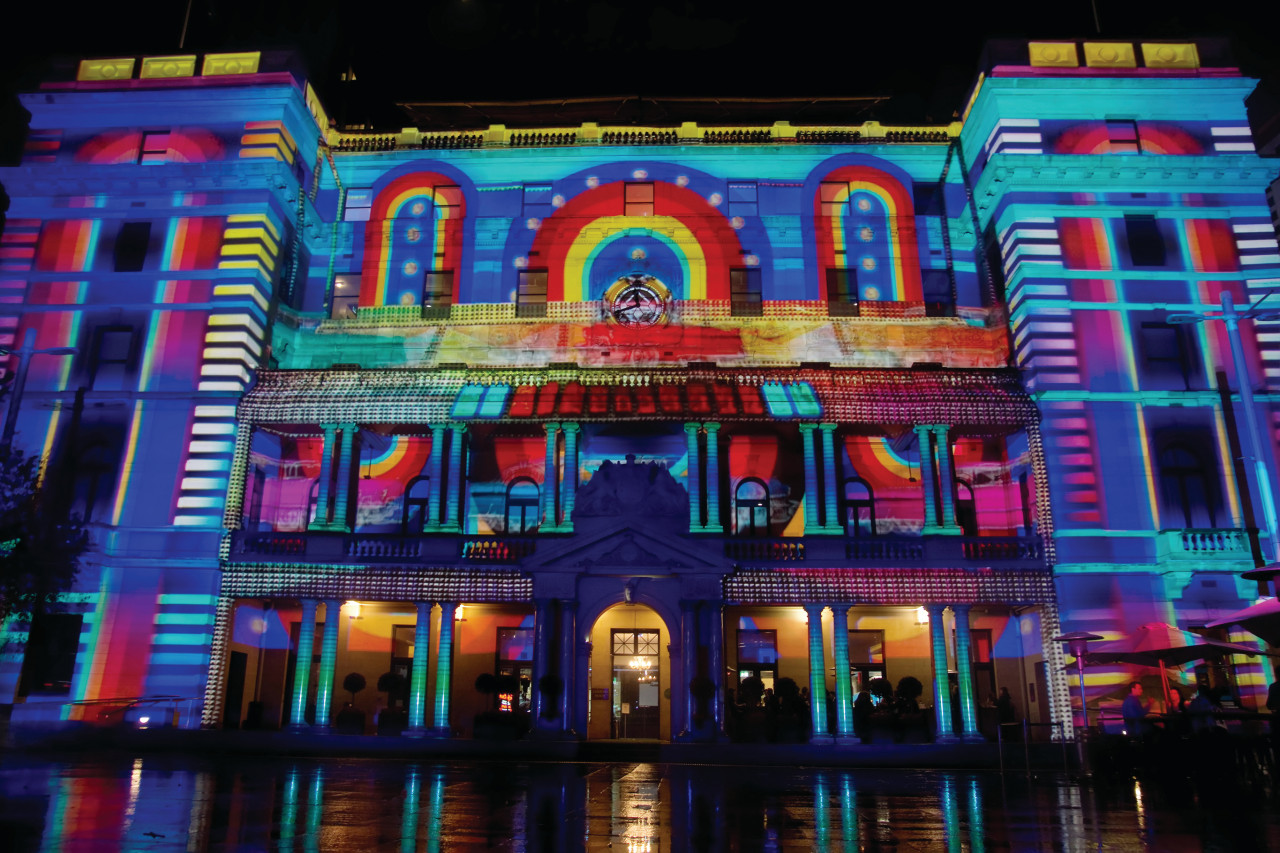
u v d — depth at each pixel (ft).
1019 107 117.19
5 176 114.93
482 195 127.75
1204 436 105.60
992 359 119.24
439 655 101.14
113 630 101.60
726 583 101.04
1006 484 114.01
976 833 45.09
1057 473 103.96
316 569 103.19
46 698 99.96
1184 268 111.45
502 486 114.62
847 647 100.01
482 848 39.55
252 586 102.94
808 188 126.11
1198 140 116.16
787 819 49.78
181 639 101.19
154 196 115.96
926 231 125.59
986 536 106.11
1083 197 113.60
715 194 126.41
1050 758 89.71
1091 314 109.70
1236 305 110.42
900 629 110.63
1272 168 111.86
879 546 102.73
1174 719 72.69
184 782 64.13
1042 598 100.63
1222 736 70.23
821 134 128.67
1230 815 51.60
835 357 119.14
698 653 98.53
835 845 41.42
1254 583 98.43
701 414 104.17
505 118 141.08
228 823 45.44
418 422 106.52
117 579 103.19
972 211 122.72
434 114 140.36
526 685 110.32
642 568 100.89
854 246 124.47
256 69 121.08
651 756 92.84
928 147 126.82
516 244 125.59
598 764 88.12
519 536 103.81
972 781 74.38
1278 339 108.47
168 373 109.60
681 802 56.95
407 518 114.11
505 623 111.96
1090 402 106.73
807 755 92.58
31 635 101.30
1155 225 113.29
